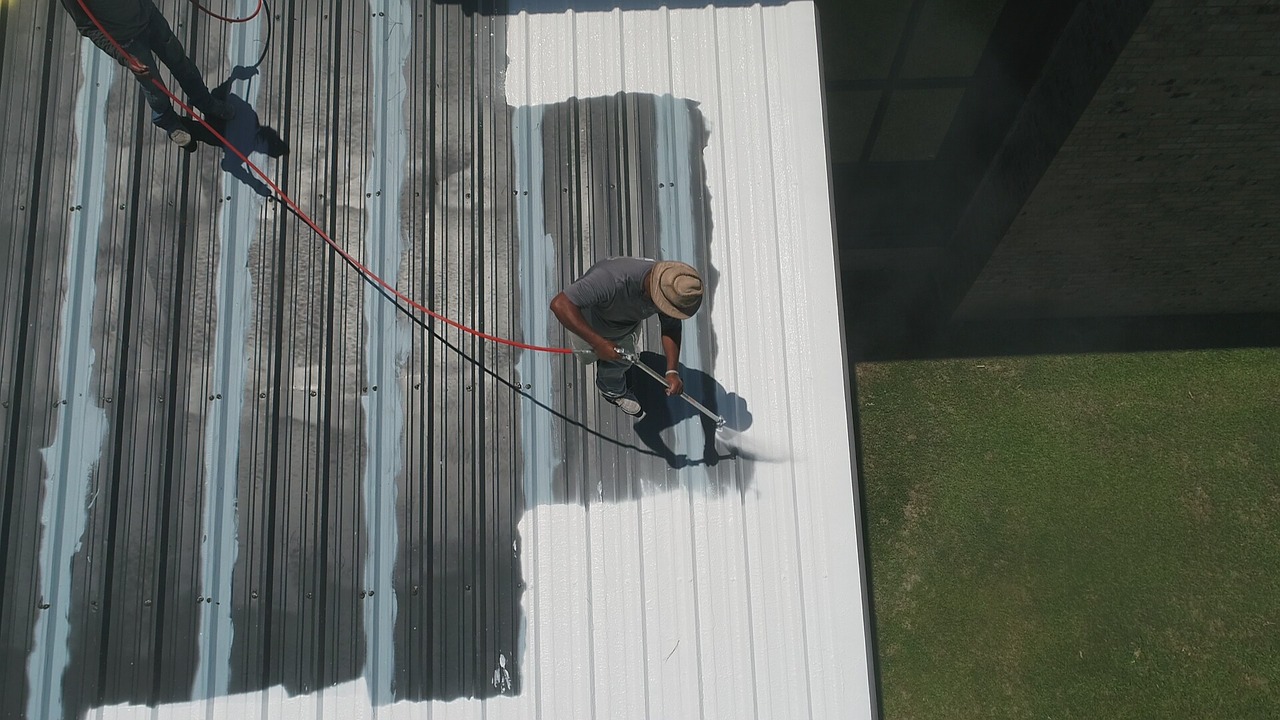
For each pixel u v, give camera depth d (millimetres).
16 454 4012
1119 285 7477
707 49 4637
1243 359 7707
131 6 3662
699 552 3936
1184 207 6520
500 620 3873
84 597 3861
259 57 4633
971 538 6953
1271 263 7141
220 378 4148
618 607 3879
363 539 3969
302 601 3887
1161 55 5203
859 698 3736
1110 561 6820
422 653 3838
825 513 3967
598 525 3988
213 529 3959
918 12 6074
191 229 4355
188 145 4414
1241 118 5672
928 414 7531
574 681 3801
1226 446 7289
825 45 6305
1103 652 6473
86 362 4137
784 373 4164
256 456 4051
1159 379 7617
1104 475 7188
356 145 4512
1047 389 7602
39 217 4328
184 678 3799
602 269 3346
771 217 4383
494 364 4211
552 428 4121
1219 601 6637
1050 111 6055
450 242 4379
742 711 3742
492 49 4660
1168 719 6242
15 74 4523
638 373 4191
